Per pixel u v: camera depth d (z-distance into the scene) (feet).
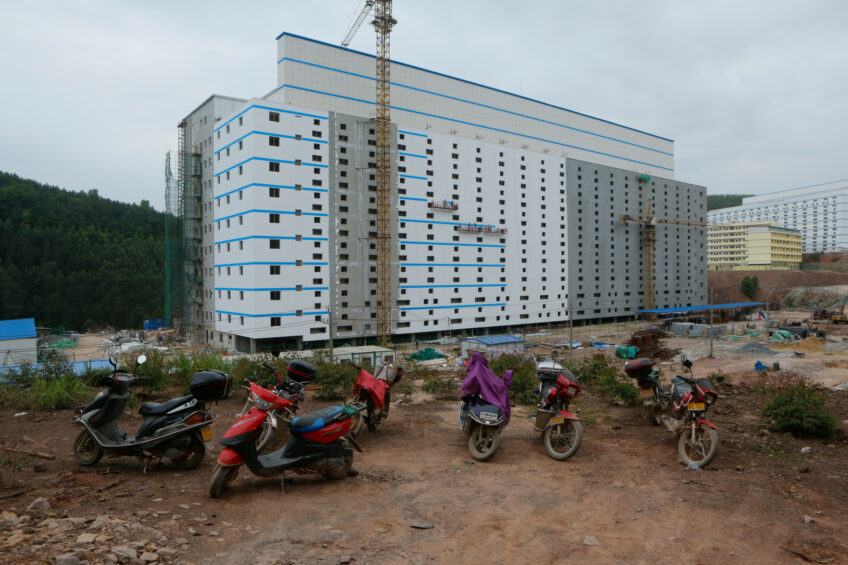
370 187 215.51
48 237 378.12
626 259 327.47
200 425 21.12
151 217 490.90
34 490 17.79
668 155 388.37
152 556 12.87
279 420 26.14
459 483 20.43
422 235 231.91
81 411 21.94
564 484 20.25
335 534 15.23
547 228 284.61
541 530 15.80
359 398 28.89
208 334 227.61
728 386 41.96
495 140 274.36
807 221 628.28
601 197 313.94
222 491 18.51
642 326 293.23
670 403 28.55
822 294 416.46
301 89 205.05
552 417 25.61
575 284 298.56
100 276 363.15
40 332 266.98
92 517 15.24
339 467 20.47
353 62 220.23
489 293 256.93
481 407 24.40
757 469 21.65
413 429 30.60
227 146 200.64
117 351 197.06
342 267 206.59
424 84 244.42
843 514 16.78
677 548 14.47
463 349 166.09
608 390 38.27
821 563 13.50
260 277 183.42
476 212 252.62
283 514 16.72
